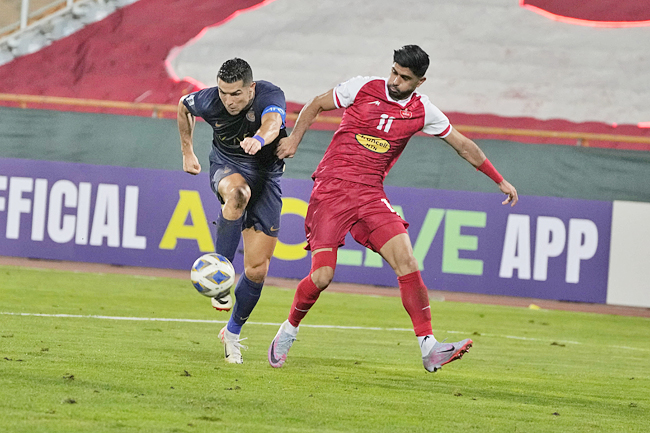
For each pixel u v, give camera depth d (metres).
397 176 43.66
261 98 16.91
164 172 43.38
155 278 40.62
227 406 12.47
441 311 36.00
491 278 41.31
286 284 41.75
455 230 41.59
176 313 28.31
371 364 19.03
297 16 63.41
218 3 64.06
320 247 16.39
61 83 60.41
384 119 16.30
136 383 13.94
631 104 58.03
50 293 31.69
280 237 42.47
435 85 59.59
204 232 42.97
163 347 19.42
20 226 44.19
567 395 16.39
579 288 40.81
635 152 42.19
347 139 16.53
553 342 27.48
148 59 61.34
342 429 11.52
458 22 62.78
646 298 40.38
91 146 46.03
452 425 12.38
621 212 40.66
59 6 66.44
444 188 43.31
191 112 17.39
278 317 29.45
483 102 58.62
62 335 20.44
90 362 15.99
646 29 61.59
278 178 17.75
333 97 16.47
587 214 40.78
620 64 59.97
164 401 12.53
